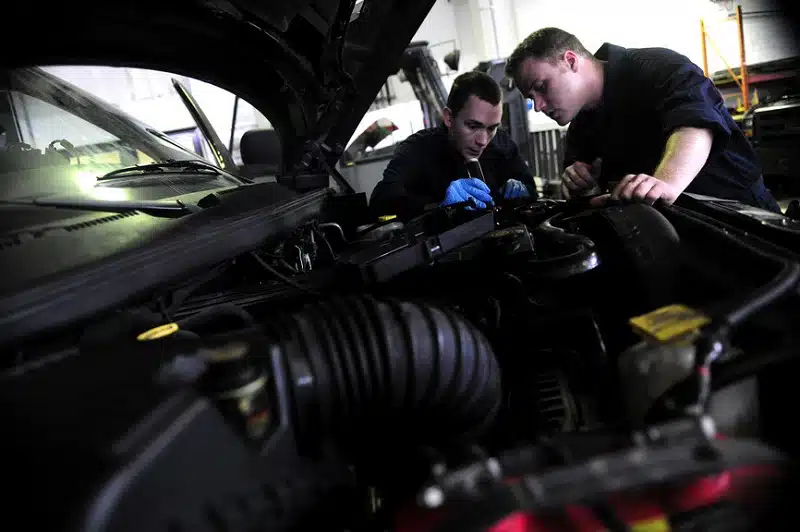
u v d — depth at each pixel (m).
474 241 1.02
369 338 0.62
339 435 0.64
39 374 0.52
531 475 0.43
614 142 1.79
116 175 1.20
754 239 0.84
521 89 1.82
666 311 0.63
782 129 3.57
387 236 1.26
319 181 1.78
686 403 0.51
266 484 0.49
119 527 0.37
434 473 0.44
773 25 5.07
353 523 0.59
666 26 6.00
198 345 0.56
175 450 0.42
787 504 0.44
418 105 4.82
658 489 0.44
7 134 1.21
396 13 1.60
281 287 1.00
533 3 7.18
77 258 0.74
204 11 1.31
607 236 0.96
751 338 0.66
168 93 6.18
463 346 0.67
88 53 1.31
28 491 0.38
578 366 0.85
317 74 1.63
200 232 0.91
